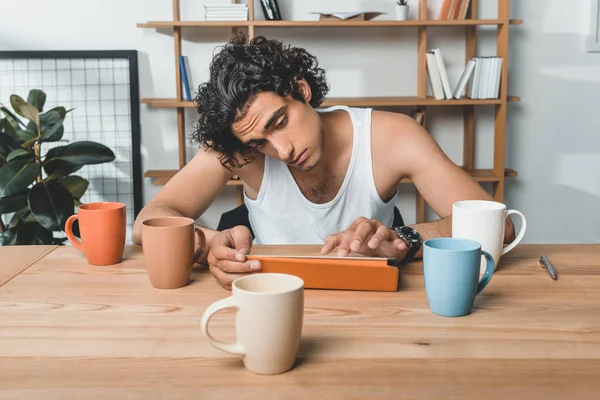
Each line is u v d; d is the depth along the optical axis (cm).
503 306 100
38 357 83
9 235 280
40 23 327
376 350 84
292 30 331
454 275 94
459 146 345
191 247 112
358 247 112
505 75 312
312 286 109
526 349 84
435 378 76
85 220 124
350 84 336
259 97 134
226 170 163
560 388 74
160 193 160
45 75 328
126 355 83
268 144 143
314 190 168
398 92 337
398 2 323
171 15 329
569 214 351
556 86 341
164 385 75
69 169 275
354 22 302
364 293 107
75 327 93
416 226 131
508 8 308
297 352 82
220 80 137
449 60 335
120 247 128
